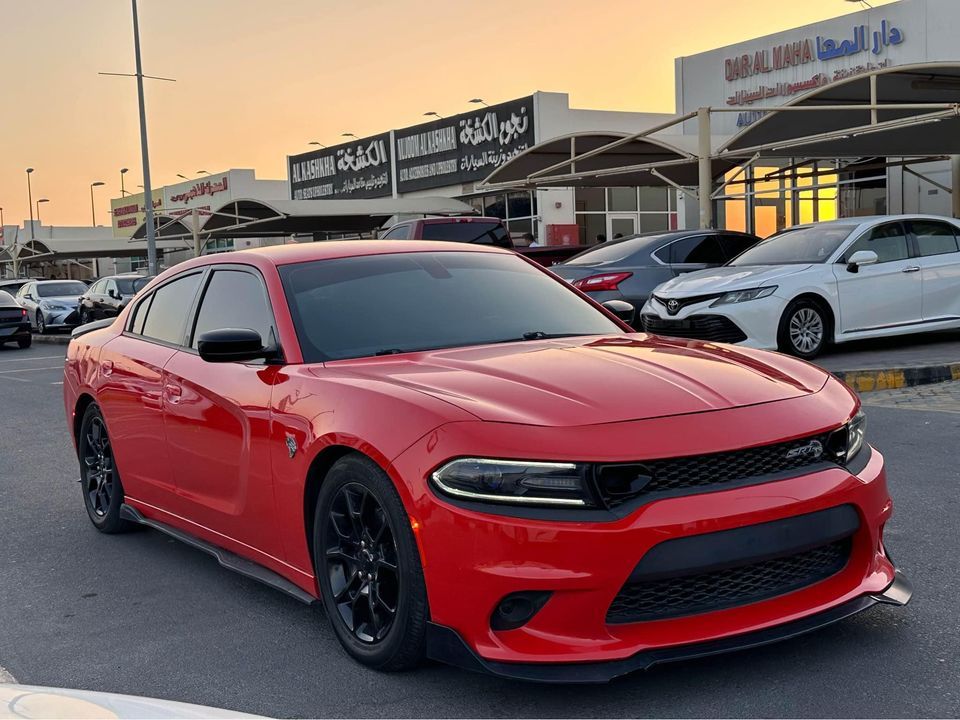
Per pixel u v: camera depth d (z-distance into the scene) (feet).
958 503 16.29
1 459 25.62
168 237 128.77
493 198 101.30
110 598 13.82
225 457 12.87
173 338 15.17
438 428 9.57
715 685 9.68
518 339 12.89
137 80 93.40
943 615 11.36
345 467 10.47
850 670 9.91
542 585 8.87
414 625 9.77
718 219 83.05
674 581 9.22
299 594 11.71
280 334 12.53
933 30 65.98
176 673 10.95
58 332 93.40
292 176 135.95
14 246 180.14
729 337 31.40
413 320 12.91
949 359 30.94
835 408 10.32
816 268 32.17
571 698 9.58
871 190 70.90
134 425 15.46
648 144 55.42
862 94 46.75
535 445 9.12
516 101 95.76
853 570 10.10
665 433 9.28
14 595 14.20
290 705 9.89
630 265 37.81
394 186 115.85
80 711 4.82
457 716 9.37
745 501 9.15
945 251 34.53
